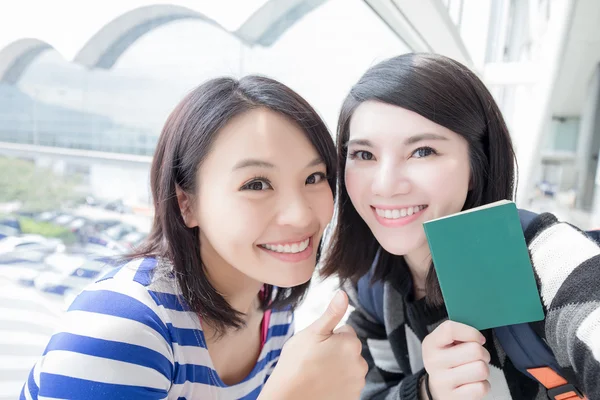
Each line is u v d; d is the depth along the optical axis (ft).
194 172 1.75
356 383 1.73
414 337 2.45
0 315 3.58
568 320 1.40
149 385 1.52
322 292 3.55
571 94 10.34
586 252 1.54
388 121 1.90
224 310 1.87
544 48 6.33
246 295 2.12
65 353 1.43
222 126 1.67
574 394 1.70
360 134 1.99
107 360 1.43
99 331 1.46
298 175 1.77
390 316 2.53
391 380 2.66
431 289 2.14
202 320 1.85
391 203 1.96
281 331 2.49
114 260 1.97
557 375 1.74
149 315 1.59
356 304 2.84
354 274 2.55
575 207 10.37
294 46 5.02
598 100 9.52
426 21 4.00
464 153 1.97
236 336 2.10
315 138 1.82
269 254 1.80
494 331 1.97
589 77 9.43
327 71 4.42
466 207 2.18
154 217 1.98
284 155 1.71
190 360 1.77
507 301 1.61
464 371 1.65
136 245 2.06
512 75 6.57
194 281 1.81
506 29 7.98
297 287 2.31
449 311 1.67
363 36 4.51
